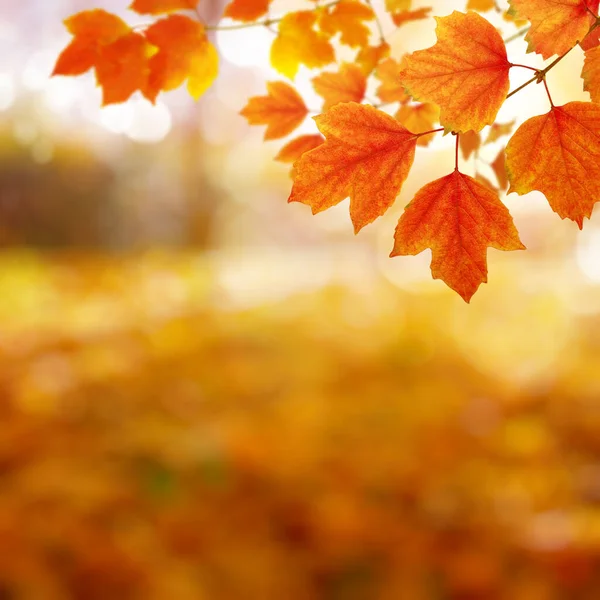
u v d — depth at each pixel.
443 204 0.80
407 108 1.19
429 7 1.29
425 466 4.52
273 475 4.35
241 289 12.33
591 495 4.00
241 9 1.21
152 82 1.20
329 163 0.81
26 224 16.31
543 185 0.79
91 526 3.73
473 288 0.81
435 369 6.89
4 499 3.90
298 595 3.47
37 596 3.23
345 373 6.83
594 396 5.35
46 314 9.49
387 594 3.41
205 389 6.13
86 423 5.18
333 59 1.26
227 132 16.70
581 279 11.62
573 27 0.78
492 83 0.79
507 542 3.63
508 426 5.02
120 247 17.75
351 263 17.23
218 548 3.73
